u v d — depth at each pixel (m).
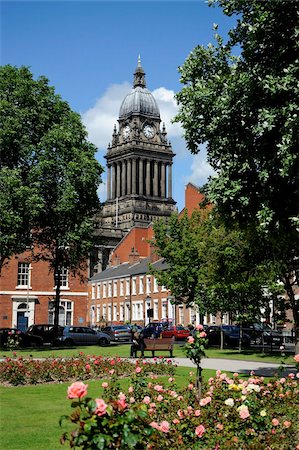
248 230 21.31
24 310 59.38
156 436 7.46
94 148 43.03
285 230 17.86
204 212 44.31
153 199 171.88
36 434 11.30
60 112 42.25
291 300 26.62
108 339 47.19
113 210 173.12
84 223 41.03
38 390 18.25
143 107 178.12
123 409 6.52
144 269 77.94
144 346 30.64
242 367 25.28
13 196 36.38
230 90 17.19
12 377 19.69
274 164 16.69
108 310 89.88
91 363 22.78
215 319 61.69
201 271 41.12
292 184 17.02
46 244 46.06
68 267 48.78
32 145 39.19
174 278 43.28
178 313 68.19
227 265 32.12
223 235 31.69
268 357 31.81
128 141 175.62
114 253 103.12
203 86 18.73
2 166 39.12
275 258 24.62
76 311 61.56
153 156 176.00
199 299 41.53
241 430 9.02
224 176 17.69
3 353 35.81
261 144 17.27
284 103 16.53
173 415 10.16
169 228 45.00
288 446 8.92
